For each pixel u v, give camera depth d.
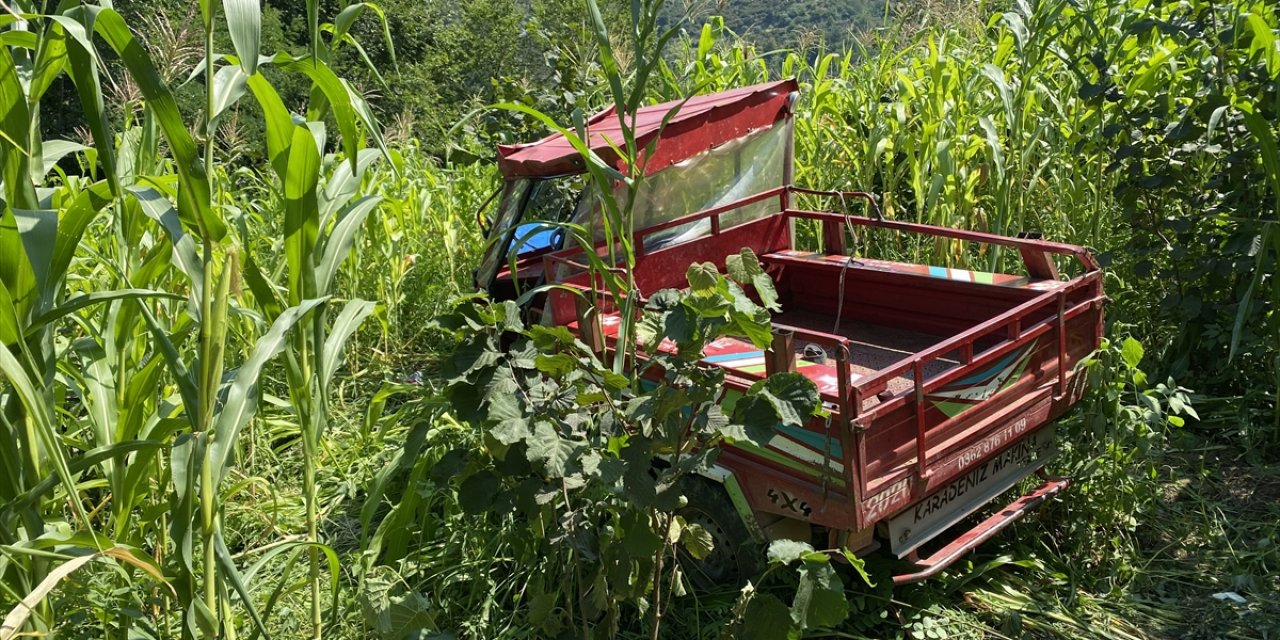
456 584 4.14
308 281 2.99
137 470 3.01
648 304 3.07
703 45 7.61
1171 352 5.92
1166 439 5.29
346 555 4.39
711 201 5.34
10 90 2.47
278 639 3.74
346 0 3.10
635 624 3.94
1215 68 5.43
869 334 5.20
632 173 3.42
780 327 3.51
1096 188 6.13
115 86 3.82
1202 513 4.68
